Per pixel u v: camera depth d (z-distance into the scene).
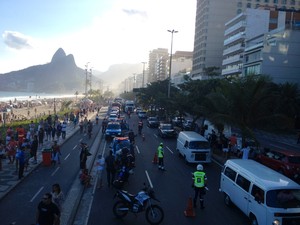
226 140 28.64
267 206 10.41
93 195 14.90
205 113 28.53
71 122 50.00
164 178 18.47
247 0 109.12
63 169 19.95
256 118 23.06
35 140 20.77
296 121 44.09
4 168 19.41
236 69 76.00
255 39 69.31
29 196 14.45
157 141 34.34
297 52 61.44
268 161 21.16
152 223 11.54
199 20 117.12
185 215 12.59
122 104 96.50
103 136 36.66
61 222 11.32
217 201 14.63
